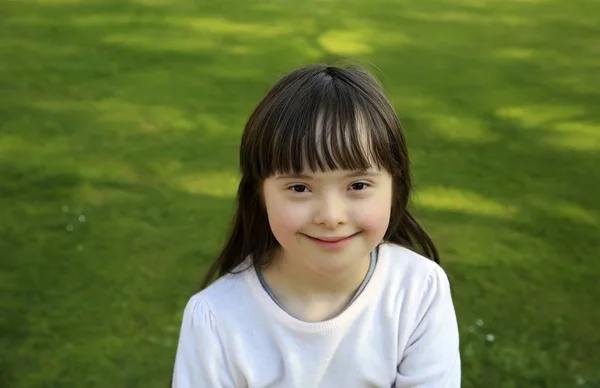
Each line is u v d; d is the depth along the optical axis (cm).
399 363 154
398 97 536
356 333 148
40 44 661
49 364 263
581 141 461
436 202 380
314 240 137
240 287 150
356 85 139
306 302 149
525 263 325
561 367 261
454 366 154
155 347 273
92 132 468
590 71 605
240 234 157
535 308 294
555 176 412
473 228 354
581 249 336
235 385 150
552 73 599
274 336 147
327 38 696
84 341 275
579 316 288
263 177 139
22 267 319
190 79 575
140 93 543
